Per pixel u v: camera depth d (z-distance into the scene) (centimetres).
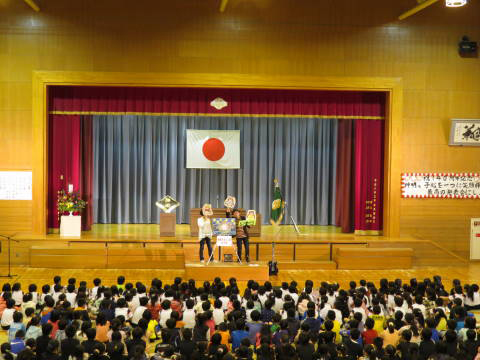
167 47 1523
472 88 1592
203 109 1595
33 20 1505
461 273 1469
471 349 725
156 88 1583
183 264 1466
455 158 1598
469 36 1588
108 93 1580
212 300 952
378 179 1639
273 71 1539
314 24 1545
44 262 1445
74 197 1583
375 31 1560
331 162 1916
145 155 1900
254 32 1535
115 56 1514
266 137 1920
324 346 671
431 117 1586
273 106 1608
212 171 1923
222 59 1530
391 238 1576
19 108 1520
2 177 1526
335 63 1551
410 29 1570
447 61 1584
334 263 1488
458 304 905
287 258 1523
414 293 977
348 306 908
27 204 1536
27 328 781
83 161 1686
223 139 1844
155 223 1906
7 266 1462
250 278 1312
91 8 1510
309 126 1919
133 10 1517
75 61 1510
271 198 1928
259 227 1597
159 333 784
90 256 1448
